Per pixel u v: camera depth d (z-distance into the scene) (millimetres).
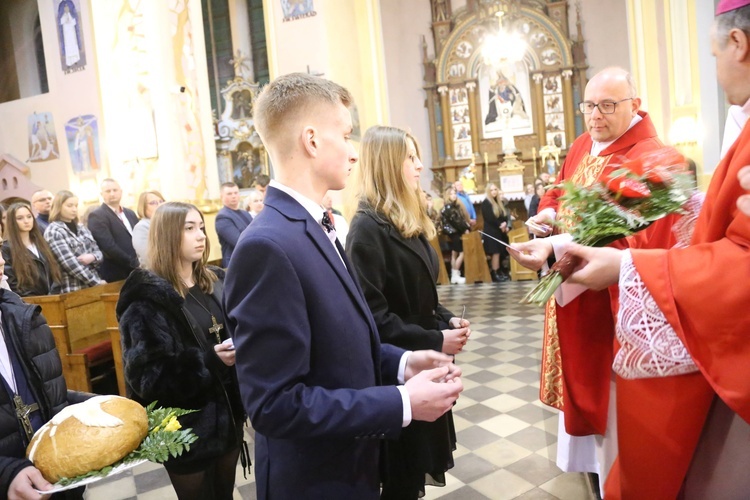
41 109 10750
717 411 1332
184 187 7473
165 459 1511
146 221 4930
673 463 1354
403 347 1940
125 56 7559
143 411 1601
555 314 2449
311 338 1264
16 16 11773
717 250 1209
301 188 1351
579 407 2340
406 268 2062
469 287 8555
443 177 13516
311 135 1324
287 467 1326
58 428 1471
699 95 7738
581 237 1502
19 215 4438
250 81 14320
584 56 12766
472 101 13195
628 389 1439
